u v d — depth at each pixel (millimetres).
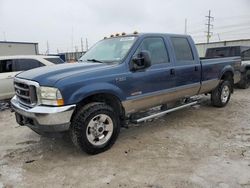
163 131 5121
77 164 3770
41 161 3910
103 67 4129
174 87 5184
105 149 4172
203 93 6457
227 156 3900
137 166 3652
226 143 4434
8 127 5762
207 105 7277
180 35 5512
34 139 4875
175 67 5145
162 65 4914
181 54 5445
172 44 5242
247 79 10812
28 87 3852
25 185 3234
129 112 4551
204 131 5090
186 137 4766
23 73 4348
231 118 5996
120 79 4195
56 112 3533
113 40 5094
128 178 3336
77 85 3709
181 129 5234
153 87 4746
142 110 4887
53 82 3598
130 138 4770
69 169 3627
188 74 5480
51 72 3900
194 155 3965
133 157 3949
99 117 4043
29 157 4066
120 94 4219
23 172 3574
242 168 3506
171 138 4723
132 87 4398
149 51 4766
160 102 5086
